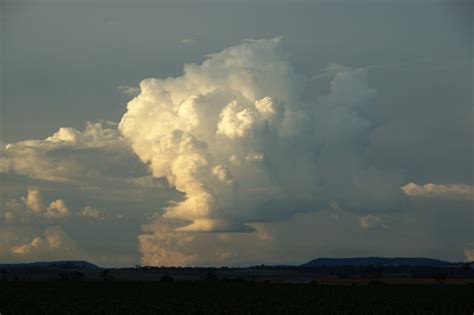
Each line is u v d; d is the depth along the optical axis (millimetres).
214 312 91312
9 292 130750
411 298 120688
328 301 111562
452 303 105062
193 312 90812
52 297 116062
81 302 103000
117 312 90000
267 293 140500
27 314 86062
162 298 119125
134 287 169375
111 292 140250
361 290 157125
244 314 89062
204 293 139625
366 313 90562
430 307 97000
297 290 156500
